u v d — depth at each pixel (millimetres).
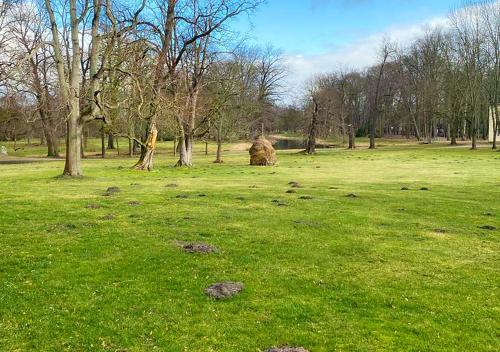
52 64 32469
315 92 69625
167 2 32812
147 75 28000
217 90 40719
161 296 7691
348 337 6367
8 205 14781
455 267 9398
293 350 5941
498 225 13266
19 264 9117
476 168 32281
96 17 22703
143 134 45844
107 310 7137
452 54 72250
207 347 6078
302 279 8539
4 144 76375
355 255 10086
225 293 7766
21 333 6410
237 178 25812
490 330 6637
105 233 11430
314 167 35406
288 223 12922
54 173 27281
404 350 6051
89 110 23484
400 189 20609
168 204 15641
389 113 95375
